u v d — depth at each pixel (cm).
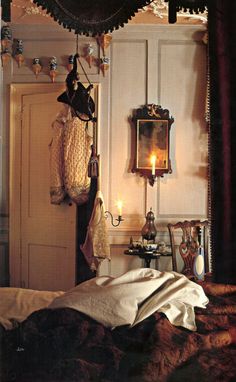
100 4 152
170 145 305
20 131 307
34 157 311
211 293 138
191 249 279
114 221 305
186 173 305
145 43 304
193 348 109
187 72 304
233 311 128
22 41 298
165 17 288
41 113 306
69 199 302
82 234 301
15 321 124
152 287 130
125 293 125
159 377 101
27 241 310
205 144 304
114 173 306
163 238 304
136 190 306
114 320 118
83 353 108
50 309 121
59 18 152
